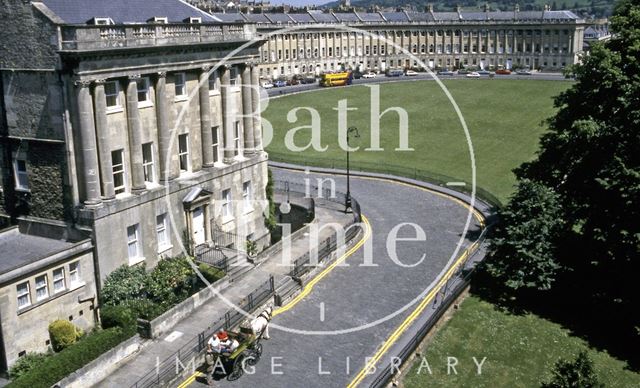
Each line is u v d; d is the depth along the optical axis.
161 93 44.06
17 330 35.25
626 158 41.06
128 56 40.94
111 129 40.94
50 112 39.44
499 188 75.25
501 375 35.91
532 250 43.34
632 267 41.88
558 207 44.28
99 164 40.22
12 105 40.75
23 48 39.16
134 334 35.88
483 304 44.12
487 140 100.56
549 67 186.12
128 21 44.69
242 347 33.88
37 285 36.53
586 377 31.98
